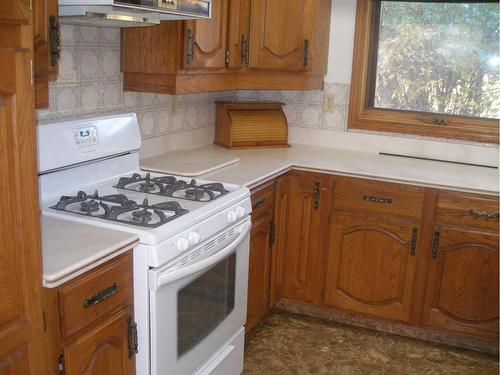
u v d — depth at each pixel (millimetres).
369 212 2816
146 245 1695
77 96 2289
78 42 2260
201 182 2336
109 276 1611
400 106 3266
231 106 3197
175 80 2422
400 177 2713
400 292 2844
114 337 1673
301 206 2945
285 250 3018
